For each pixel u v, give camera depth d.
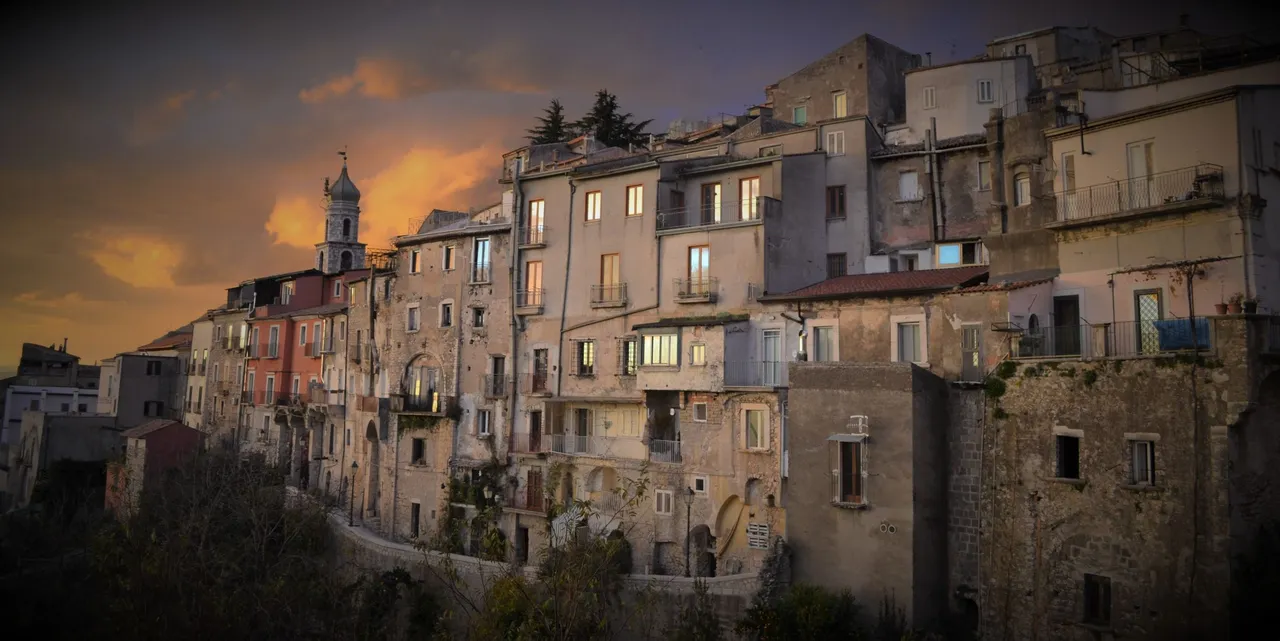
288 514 55.06
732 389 45.03
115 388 98.81
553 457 53.19
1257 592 29.59
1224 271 33.19
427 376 63.25
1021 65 53.19
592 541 40.97
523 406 56.59
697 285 50.03
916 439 35.97
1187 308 33.94
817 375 38.41
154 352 108.88
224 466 60.81
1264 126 33.81
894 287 42.22
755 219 48.72
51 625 46.16
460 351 60.66
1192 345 31.50
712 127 68.81
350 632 39.19
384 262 74.69
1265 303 32.66
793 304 45.91
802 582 37.25
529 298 57.50
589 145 68.69
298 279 83.75
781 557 37.75
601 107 85.25
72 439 84.19
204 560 39.59
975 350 37.50
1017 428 35.59
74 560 59.34
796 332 45.62
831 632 34.41
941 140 50.25
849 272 50.78
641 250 52.72
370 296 68.44
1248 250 32.66
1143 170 36.28
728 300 48.97
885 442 36.38
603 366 53.34
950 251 48.38
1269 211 33.53
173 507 56.31
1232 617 29.16
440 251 63.12
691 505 46.34
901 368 36.41
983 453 36.47
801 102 63.06
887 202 50.75
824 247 51.38
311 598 39.72
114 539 39.19
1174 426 31.28
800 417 38.59
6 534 65.81
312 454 74.62
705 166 52.22
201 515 49.09
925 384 36.75
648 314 51.88
